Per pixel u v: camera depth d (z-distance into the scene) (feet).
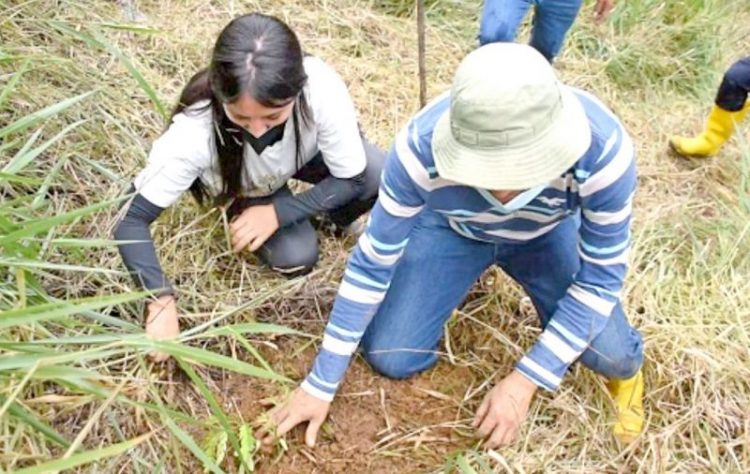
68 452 4.46
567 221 6.39
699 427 6.56
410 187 5.47
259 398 6.38
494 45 4.81
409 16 10.59
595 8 10.12
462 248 6.48
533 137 4.67
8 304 5.54
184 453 5.92
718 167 9.18
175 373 6.31
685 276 7.73
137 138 7.56
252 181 6.79
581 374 6.70
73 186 7.00
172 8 9.45
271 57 5.59
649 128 9.65
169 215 7.09
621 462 6.38
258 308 6.88
